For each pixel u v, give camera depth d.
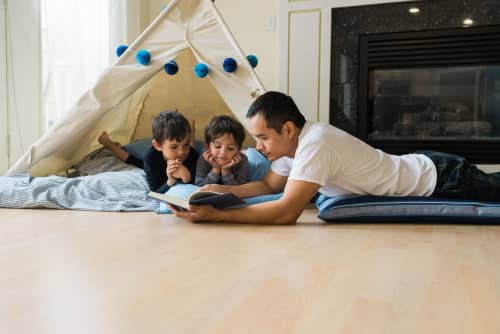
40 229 1.48
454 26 2.79
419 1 2.84
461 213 1.59
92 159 2.55
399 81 2.94
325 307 0.79
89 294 0.85
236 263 1.07
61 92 2.62
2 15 2.32
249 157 2.13
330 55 3.00
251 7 3.23
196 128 2.90
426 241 1.34
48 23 2.52
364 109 2.99
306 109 3.07
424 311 0.78
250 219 1.54
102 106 2.10
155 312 0.76
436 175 1.69
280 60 3.08
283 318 0.74
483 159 2.80
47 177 2.10
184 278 0.94
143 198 2.02
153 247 1.22
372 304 0.81
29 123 2.45
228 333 0.68
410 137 2.95
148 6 3.45
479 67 2.80
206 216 1.54
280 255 1.14
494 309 0.79
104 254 1.14
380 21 2.91
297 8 3.03
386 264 1.07
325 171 1.51
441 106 2.89
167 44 2.10
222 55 2.05
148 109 2.93
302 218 1.79
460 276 0.98
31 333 0.68
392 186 1.68
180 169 1.89
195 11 2.07
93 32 2.81
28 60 2.42
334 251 1.20
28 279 0.94
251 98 2.01
